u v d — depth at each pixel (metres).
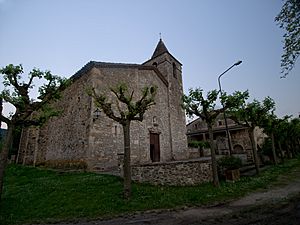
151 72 20.14
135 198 8.34
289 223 4.98
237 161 13.03
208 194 8.80
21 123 9.47
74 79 18.81
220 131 30.42
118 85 10.52
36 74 9.89
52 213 7.27
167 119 20.89
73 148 16.34
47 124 22.50
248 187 10.03
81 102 16.83
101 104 9.97
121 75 17.58
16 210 7.83
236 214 6.15
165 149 19.44
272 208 6.48
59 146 18.75
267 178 12.26
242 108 15.41
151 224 5.80
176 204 7.68
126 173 8.70
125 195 8.37
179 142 21.62
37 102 10.19
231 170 12.00
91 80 16.09
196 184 10.91
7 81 9.30
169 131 20.62
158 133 18.86
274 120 19.33
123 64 17.91
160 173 10.72
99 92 15.85
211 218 5.96
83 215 6.96
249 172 14.89
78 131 16.20
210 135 11.14
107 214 6.96
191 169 11.12
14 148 29.58
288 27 7.11
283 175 13.64
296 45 7.12
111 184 10.23
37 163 21.30
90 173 13.08
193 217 6.19
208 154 25.91
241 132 29.08
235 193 8.98
